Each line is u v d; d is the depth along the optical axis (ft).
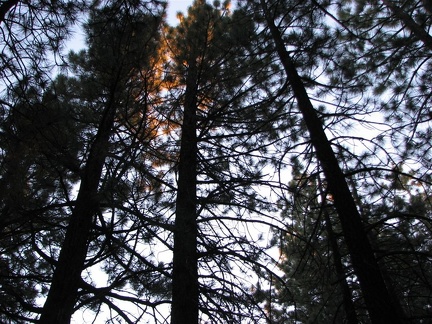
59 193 24.03
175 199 24.23
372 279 16.99
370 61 25.88
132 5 17.60
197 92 26.22
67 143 18.89
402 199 24.64
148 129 25.16
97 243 24.35
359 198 26.21
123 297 19.74
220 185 22.94
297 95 23.03
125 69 19.79
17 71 16.29
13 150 16.67
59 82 22.70
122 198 19.77
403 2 25.39
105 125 21.88
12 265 24.94
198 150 25.31
